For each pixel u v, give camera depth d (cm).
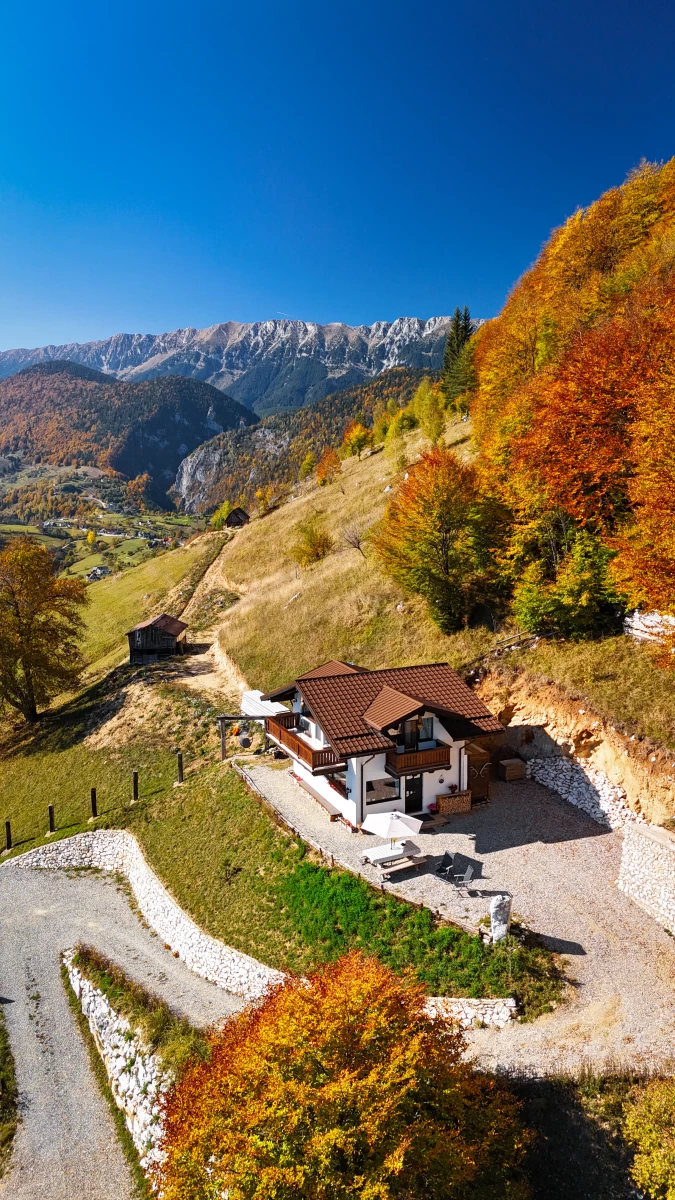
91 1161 2386
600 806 2988
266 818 3447
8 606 6550
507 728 3562
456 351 10569
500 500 4169
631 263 5369
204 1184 1559
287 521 9412
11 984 3281
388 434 10775
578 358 3869
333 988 1691
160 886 3547
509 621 4012
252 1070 1562
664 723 2753
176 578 9594
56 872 4312
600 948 2258
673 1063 1809
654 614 3155
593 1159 1669
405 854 2703
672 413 2895
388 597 5228
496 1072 1838
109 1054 2738
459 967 2223
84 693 6844
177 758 4591
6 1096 2684
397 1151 1395
